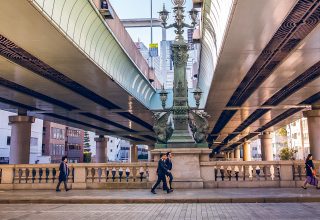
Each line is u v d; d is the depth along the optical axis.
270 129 72.12
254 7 14.04
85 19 18.08
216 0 16.97
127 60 28.11
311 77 27.23
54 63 21.48
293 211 11.23
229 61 21.95
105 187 18.56
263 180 18.12
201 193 15.56
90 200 14.03
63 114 44.00
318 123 38.56
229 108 40.34
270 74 25.41
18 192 17.23
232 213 10.91
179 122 19.50
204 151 18.45
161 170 16.02
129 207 12.67
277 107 39.91
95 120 51.00
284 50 20.62
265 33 17.06
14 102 35.28
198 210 11.66
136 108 40.41
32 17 14.29
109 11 19.02
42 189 18.78
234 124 57.78
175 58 20.06
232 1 13.82
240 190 16.72
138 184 18.39
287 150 97.50
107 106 39.44
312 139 38.50
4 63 21.03
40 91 29.64
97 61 21.92
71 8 16.20
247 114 45.59
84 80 26.02
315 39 18.02
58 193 16.53
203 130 19.23
